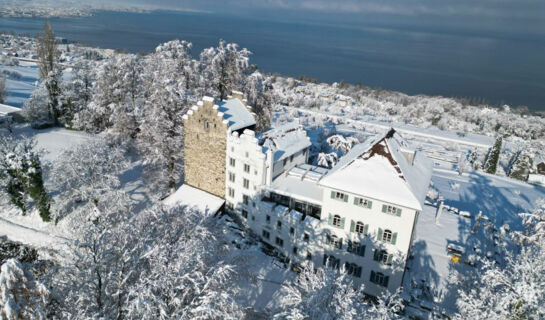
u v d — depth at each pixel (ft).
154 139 202.49
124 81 267.39
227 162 175.22
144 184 214.69
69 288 86.58
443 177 298.76
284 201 163.02
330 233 145.69
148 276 85.51
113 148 201.26
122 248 92.84
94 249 86.79
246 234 175.63
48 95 302.04
